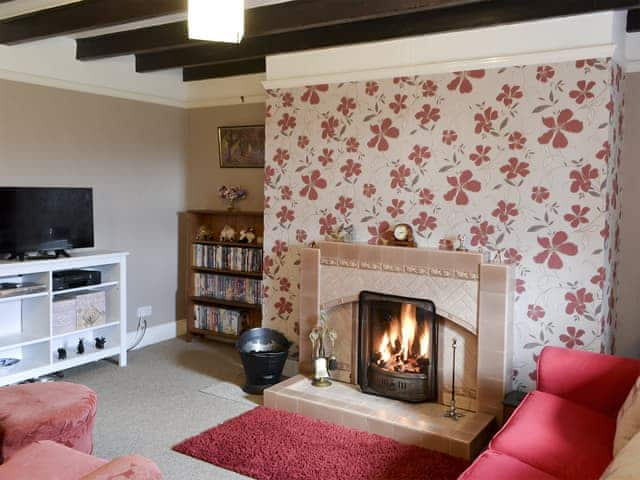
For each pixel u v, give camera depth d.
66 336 4.59
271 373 4.17
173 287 5.67
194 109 5.64
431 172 3.82
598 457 2.23
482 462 2.18
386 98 3.95
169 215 5.57
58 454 2.27
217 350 5.27
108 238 5.00
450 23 3.50
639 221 3.68
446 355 3.70
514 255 3.56
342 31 3.90
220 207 5.53
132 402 3.97
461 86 3.66
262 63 5.00
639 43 3.56
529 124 3.47
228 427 3.51
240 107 5.34
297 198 4.41
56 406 2.80
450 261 3.58
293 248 4.47
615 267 3.70
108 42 4.38
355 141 4.11
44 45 4.38
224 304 5.27
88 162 4.79
